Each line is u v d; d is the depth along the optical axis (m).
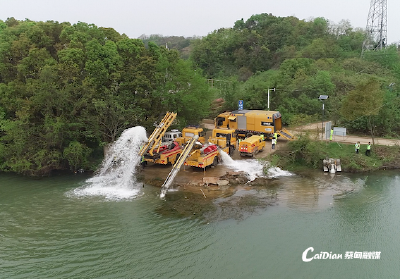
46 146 29.02
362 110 31.84
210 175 26.33
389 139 35.44
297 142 30.77
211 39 90.62
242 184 25.09
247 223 19.52
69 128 30.02
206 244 17.36
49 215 20.72
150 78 34.00
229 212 20.77
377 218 20.38
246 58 81.94
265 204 21.94
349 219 20.17
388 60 60.78
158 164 30.00
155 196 23.38
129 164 27.59
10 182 27.30
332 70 54.25
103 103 28.92
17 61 34.00
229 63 85.44
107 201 22.80
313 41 71.94
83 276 14.88
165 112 34.84
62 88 30.06
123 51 33.91
